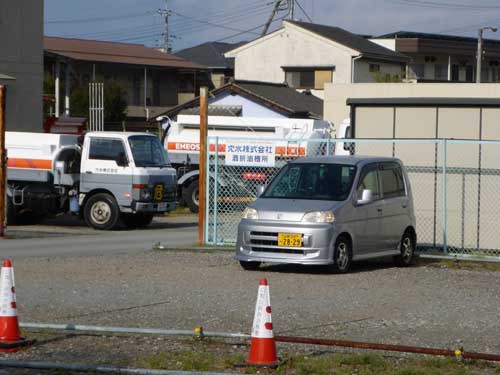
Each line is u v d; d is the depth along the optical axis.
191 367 8.55
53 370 8.52
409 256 16.69
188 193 30.66
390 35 68.50
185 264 16.11
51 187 24.48
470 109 18.52
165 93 65.75
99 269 15.34
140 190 23.86
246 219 15.18
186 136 32.66
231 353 9.22
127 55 63.44
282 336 9.41
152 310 11.62
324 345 9.39
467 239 18.53
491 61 71.06
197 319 11.04
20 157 24.50
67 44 61.84
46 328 10.21
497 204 18.25
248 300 12.40
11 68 33.75
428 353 8.95
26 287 13.32
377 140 17.03
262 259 14.86
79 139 24.84
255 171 26.03
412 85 29.83
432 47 66.12
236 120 33.00
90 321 10.88
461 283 14.40
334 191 15.41
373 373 8.39
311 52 61.84
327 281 14.31
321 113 49.16
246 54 64.69
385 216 16.00
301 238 14.64
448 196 18.64
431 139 17.09
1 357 9.05
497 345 9.87
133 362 8.81
